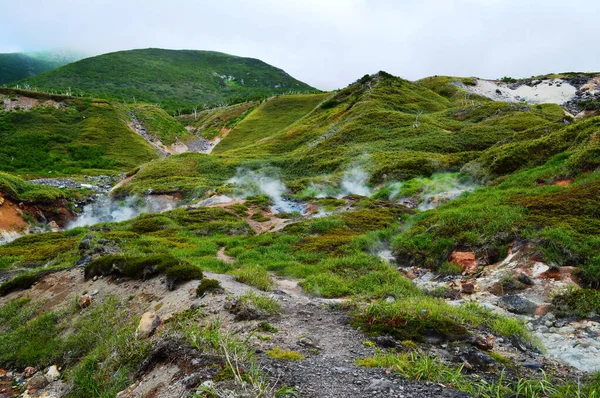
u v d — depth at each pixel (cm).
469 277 1159
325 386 465
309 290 1075
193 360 509
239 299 786
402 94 8262
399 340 653
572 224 1205
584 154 1892
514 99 9681
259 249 1797
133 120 10662
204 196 4134
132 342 689
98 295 1035
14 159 7438
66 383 726
